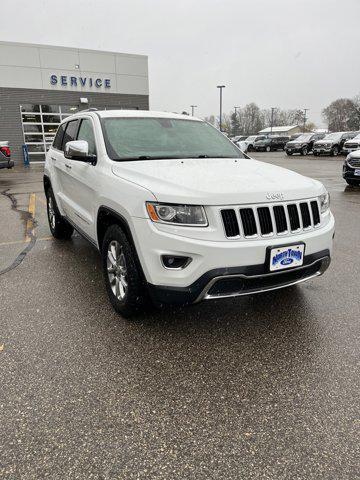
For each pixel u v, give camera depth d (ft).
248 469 6.27
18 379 8.43
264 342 9.98
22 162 68.08
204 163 11.95
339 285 13.57
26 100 66.23
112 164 11.57
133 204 9.62
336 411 7.54
